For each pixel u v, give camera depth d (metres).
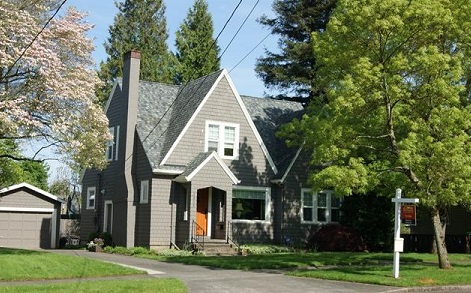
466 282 18.72
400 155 20.61
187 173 31.11
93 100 27.45
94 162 26.50
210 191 33.16
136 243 32.59
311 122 24.41
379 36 21.08
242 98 38.81
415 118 22.33
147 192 32.09
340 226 33.84
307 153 35.38
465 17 21.84
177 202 32.16
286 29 51.94
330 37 22.47
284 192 34.47
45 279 18.59
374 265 24.70
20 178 44.59
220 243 31.05
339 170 21.00
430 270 21.56
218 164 31.50
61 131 24.53
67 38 25.89
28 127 24.02
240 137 34.22
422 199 21.53
